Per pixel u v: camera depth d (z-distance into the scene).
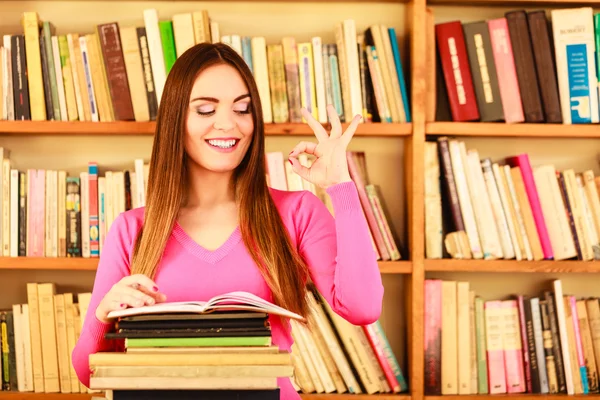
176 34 2.32
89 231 2.35
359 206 1.33
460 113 2.36
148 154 2.57
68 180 2.35
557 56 2.37
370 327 2.35
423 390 2.32
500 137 2.61
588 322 2.42
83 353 1.37
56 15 2.54
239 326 1.07
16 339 2.36
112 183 2.35
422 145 2.34
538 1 2.48
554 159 2.62
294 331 2.32
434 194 2.36
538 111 2.35
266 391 1.05
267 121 2.34
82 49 2.33
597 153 2.62
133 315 1.08
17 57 2.33
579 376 2.38
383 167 2.57
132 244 1.46
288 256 1.41
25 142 2.54
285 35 2.57
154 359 1.03
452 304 2.36
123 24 2.55
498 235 2.36
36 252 2.35
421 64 2.34
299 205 1.48
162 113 1.42
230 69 1.40
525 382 2.38
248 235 1.40
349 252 1.31
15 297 2.54
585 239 2.37
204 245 1.41
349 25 2.34
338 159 1.34
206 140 1.38
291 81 2.34
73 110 2.34
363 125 2.33
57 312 2.36
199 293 1.38
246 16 2.57
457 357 2.36
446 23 2.38
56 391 2.35
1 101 2.34
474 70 2.37
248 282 1.38
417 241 2.33
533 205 2.37
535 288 2.60
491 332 2.37
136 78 2.32
